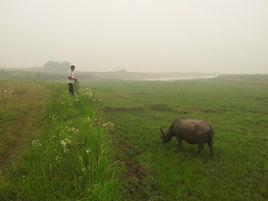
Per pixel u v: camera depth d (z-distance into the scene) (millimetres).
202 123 14852
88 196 8641
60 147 11492
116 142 15969
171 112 26609
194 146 16406
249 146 16703
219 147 16328
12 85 34000
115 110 26391
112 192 8664
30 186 9461
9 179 10078
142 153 14969
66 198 8844
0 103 21125
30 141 13766
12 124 16141
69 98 21156
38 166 10461
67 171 10367
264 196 11391
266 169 13602
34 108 20844
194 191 11445
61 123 14461
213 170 13242
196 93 42688
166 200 10734
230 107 29859
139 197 10734
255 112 27500
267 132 19906
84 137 12328
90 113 17031
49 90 32344
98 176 9344
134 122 21547
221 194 11242
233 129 20391
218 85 59781
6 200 8992
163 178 12312
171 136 16094
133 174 12477
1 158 11805
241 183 12250
